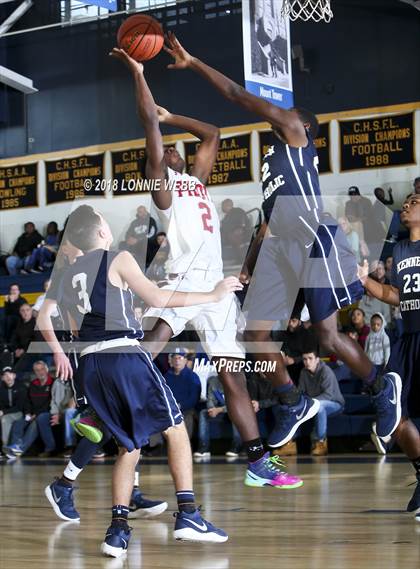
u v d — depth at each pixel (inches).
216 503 198.8
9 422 410.0
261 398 366.9
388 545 132.8
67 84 601.6
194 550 133.2
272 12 340.8
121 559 126.7
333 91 527.5
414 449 163.9
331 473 273.1
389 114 514.6
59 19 601.6
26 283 566.6
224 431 379.6
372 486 230.1
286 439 189.3
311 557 123.2
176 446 138.0
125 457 133.8
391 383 162.2
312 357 358.9
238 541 140.9
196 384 375.2
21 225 617.0
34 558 128.7
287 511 180.5
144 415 132.3
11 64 613.9
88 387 132.6
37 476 295.4
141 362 133.1
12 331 514.3
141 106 177.3
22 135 615.2
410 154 509.4
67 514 172.1
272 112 167.5
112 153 588.4
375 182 516.1
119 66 586.6
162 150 183.8
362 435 367.6
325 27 529.3
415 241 165.8
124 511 132.3
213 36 551.5
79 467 171.2
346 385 397.1
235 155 546.9
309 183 170.6
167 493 223.9
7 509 196.1
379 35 518.3
